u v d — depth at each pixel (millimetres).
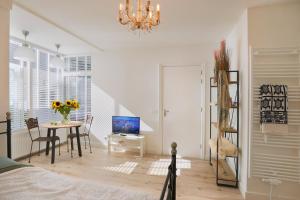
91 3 2365
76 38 3719
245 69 2570
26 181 1536
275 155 2352
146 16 1831
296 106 2291
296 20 2324
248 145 2463
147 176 3195
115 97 4793
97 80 4930
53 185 1508
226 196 2592
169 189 1342
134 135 4398
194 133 4254
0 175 1582
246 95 2535
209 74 4133
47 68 4676
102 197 1346
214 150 3008
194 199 2506
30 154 3879
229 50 3498
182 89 4316
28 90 4109
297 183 2316
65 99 5164
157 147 4469
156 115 4484
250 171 2426
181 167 3645
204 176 3229
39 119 4422
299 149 2285
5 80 2512
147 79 4539
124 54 4703
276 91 2266
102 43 4156
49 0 2299
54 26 3059
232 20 2896
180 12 2607
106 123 4883
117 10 2555
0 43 2418
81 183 1554
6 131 2551
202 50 4172
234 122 3180
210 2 2322
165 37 3717
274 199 2371
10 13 2586
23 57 3119
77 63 5082
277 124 2246
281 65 2324
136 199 1330
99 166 3623
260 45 2416
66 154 4320
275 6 2377
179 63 4309
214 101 4094
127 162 3861
